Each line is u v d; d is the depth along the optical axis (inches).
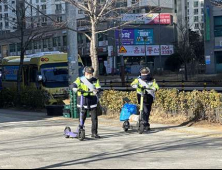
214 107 494.0
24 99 781.3
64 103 752.3
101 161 306.5
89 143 391.5
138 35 2751.0
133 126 467.8
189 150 346.9
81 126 410.9
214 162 296.5
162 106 544.7
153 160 307.3
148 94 451.2
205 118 507.5
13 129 505.0
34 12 1296.8
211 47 2073.1
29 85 866.1
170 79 1733.5
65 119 604.7
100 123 541.0
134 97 563.8
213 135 426.3
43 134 461.4
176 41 2696.9
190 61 2011.6
